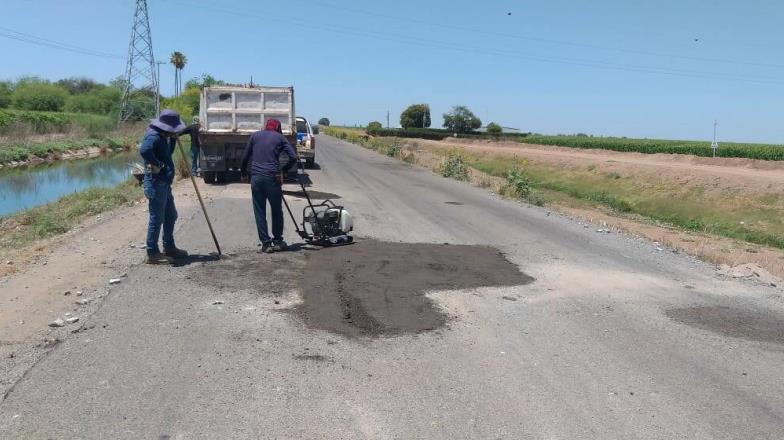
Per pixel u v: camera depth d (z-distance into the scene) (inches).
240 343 204.2
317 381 178.1
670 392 181.6
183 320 223.9
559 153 2266.2
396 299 259.9
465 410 164.2
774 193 1007.0
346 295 261.7
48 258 312.0
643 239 480.4
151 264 300.5
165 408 158.2
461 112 4175.7
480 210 584.4
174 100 2945.4
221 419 153.9
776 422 165.2
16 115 2025.1
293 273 293.7
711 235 773.9
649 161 1780.3
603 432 155.5
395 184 813.2
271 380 177.3
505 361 199.5
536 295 280.2
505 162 1852.9
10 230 420.8
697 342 227.0
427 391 174.7
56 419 151.3
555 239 439.8
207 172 697.0
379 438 148.0
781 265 498.0
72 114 2657.5
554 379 187.0
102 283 267.4
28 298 244.7
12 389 166.1
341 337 213.6
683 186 1177.4
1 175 1080.2
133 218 447.2
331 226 366.0
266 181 327.3
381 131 3961.6
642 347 218.8
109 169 1240.8
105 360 186.9
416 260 335.0
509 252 378.3
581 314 254.8
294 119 713.0
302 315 234.2
